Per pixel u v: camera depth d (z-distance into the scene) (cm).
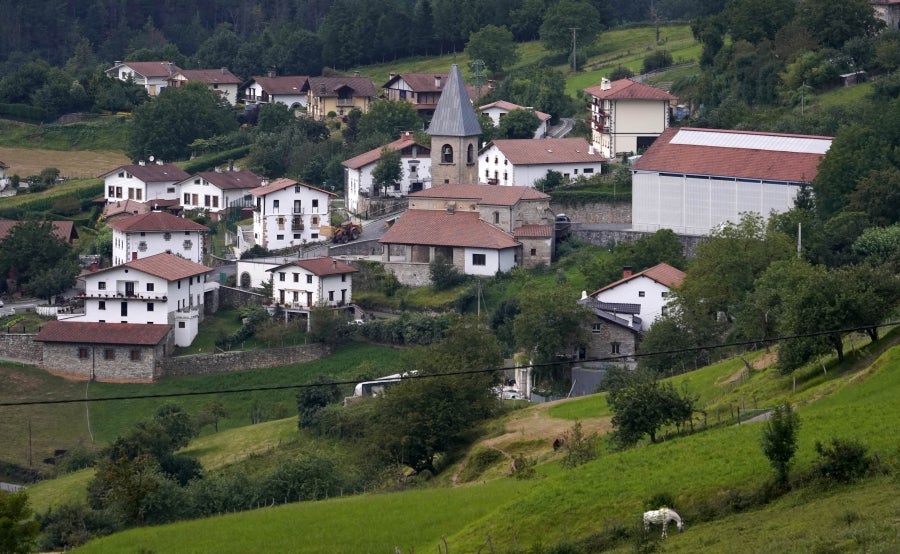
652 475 14988
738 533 13338
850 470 13988
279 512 16950
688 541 13425
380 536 15488
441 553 14462
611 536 13950
